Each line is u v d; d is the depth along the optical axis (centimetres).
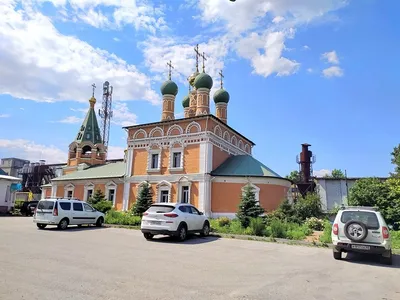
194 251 1146
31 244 1162
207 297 584
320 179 4019
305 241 1538
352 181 3894
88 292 587
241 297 594
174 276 736
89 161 4359
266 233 1736
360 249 1027
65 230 1797
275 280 740
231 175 2803
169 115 3591
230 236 1669
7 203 3216
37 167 6050
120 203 3356
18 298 541
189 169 2930
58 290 594
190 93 3812
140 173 3222
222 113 3719
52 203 1869
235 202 2750
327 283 732
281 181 2850
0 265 782
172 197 2962
